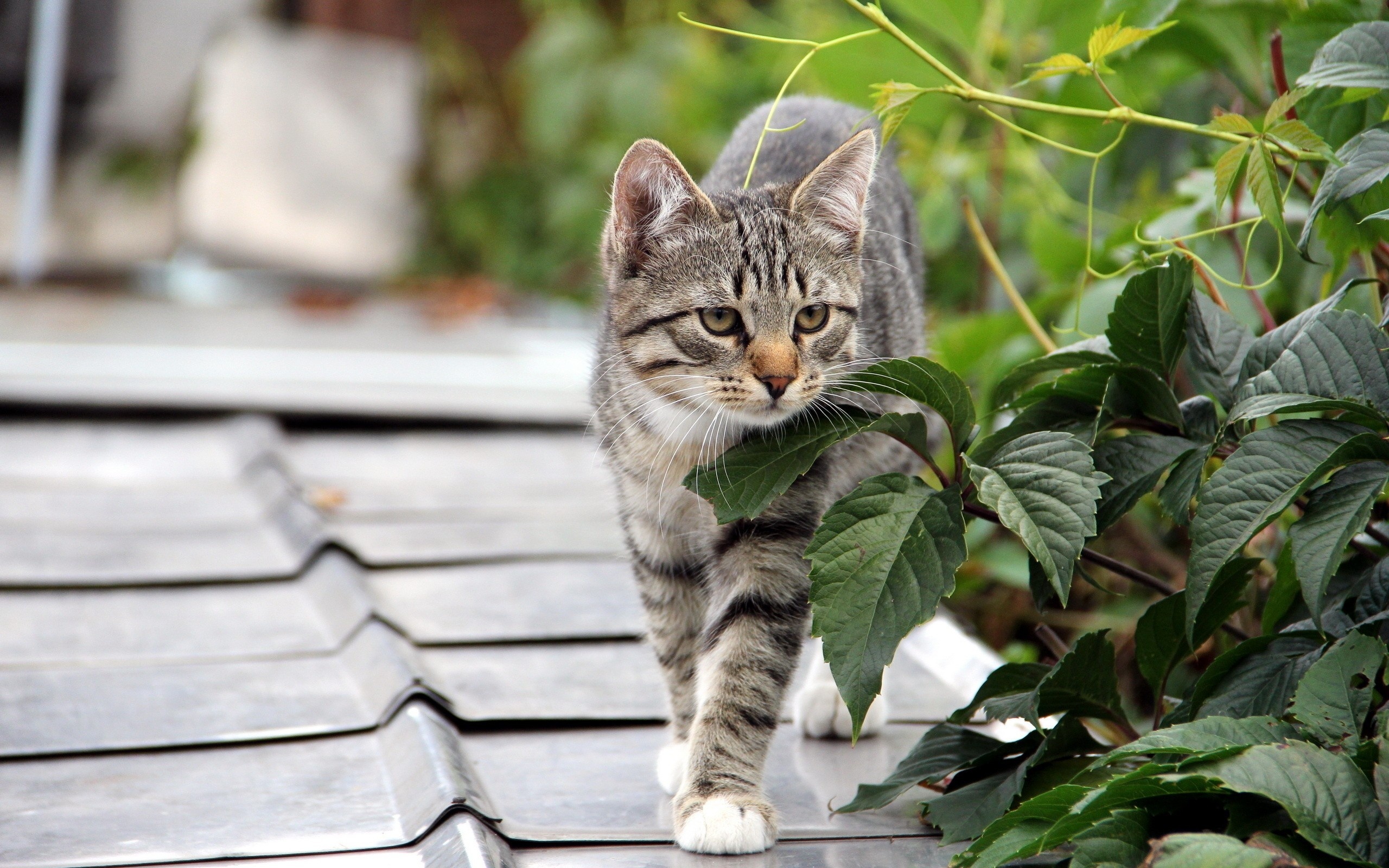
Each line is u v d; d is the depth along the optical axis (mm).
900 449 4227
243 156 11281
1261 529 2486
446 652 4109
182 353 8219
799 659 3361
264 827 2893
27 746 3354
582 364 8523
